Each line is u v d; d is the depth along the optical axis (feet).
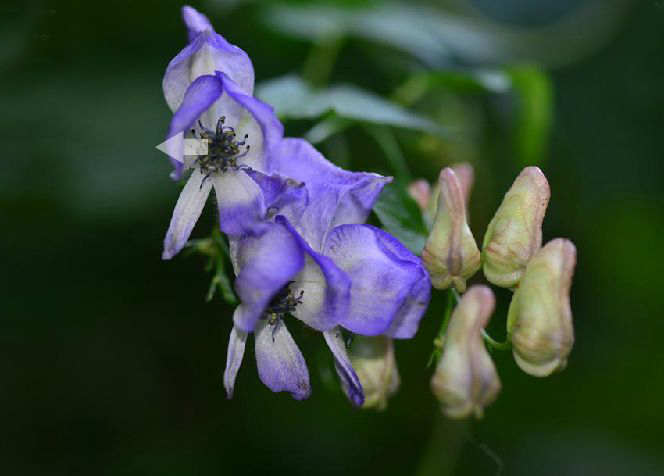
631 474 1.73
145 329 1.57
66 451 1.59
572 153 1.60
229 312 1.57
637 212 1.70
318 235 1.11
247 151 1.12
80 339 1.56
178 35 1.50
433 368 1.64
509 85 1.43
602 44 1.58
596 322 1.82
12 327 1.52
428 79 1.42
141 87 1.49
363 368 1.16
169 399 1.60
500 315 1.60
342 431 1.67
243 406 1.63
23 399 1.56
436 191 1.24
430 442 1.60
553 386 1.76
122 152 1.45
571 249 1.10
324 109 1.30
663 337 1.84
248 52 1.52
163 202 1.45
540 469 1.74
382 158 1.47
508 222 1.13
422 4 1.62
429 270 1.13
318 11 1.49
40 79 1.47
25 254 1.50
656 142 1.62
